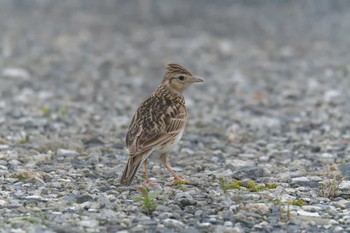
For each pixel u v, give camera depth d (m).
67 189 11.39
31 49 31.30
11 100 21.14
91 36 34.84
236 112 20.30
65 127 17.42
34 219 9.59
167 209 10.27
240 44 33.25
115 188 11.54
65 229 9.23
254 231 9.54
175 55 30.64
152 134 11.07
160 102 11.84
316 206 10.72
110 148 14.95
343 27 37.88
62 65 28.23
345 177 12.59
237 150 15.34
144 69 27.95
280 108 20.88
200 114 19.97
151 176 12.61
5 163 12.95
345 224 9.98
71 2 44.41
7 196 10.84
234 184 11.84
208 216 10.05
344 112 19.86
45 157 13.55
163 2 43.69
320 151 15.23
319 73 26.84
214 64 28.88
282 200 10.95
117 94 23.14
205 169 13.38
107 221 9.60
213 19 39.59
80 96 22.53
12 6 42.88
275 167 13.40
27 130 16.59
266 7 42.41
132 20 39.47
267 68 28.00
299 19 39.69
